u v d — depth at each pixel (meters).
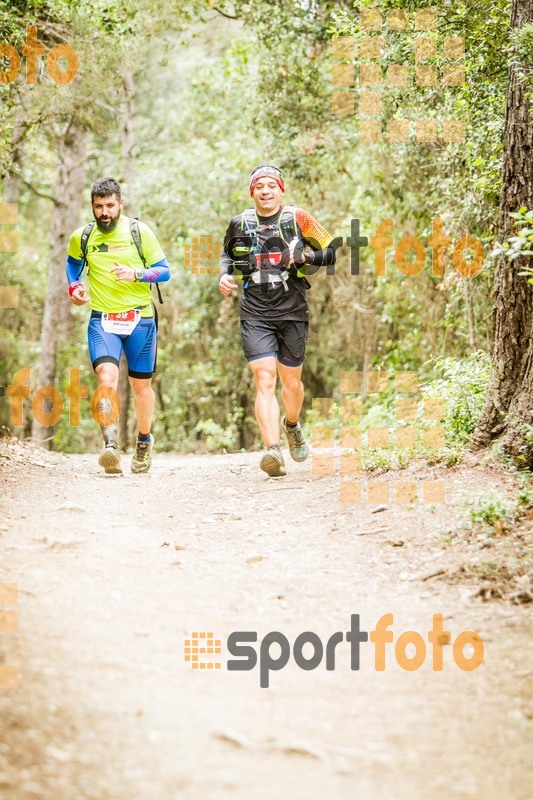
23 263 37.34
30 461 12.67
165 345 34.34
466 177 15.12
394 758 4.48
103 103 22.98
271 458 11.02
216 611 6.43
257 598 6.72
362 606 6.56
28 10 15.96
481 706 5.07
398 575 7.16
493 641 5.92
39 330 37.62
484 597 6.61
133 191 29.47
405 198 20.47
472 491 8.86
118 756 4.30
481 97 12.73
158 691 5.05
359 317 27.30
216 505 9.91
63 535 7.99
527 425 9.50
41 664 5.20
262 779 4.21
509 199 9.63
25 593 6.41
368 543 7.98
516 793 4.21
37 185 34.12
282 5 20.16
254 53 22.56
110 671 5.23
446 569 7.11
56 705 4.71
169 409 35.12
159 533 8.62
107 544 7.93
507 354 9.84
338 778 4.27
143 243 11.32
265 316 11.09
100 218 11.15
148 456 12.23
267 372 11.08
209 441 32.03
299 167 22.12
